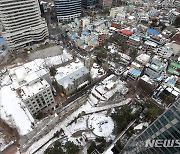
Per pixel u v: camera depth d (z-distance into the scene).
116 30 158.88
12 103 87.00
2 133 77.75
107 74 116.94
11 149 72.94
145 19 178.38
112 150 71.81
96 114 89.81
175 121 33.06
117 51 136.88
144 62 113.56
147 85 98.44
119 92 101.38
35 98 81.75
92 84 111.31
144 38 146.38
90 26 165.75
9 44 136.12
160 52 127.81
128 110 82.62
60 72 106.44
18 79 91.12
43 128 79.44
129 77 110.31
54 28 179.88
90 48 141.00
